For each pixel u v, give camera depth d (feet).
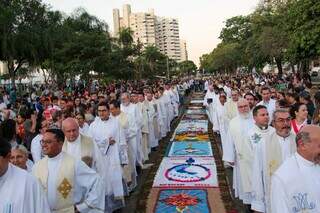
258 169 21.30
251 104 33.99
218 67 288.10
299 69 116.26
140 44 192.75
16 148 19.01
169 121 72.13
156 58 229.45
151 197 32.42
